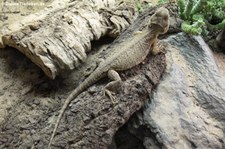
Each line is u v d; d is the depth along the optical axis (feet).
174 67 3.68
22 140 3.15
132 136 3.49
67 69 3.55
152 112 3.39
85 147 3.02
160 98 3.47
